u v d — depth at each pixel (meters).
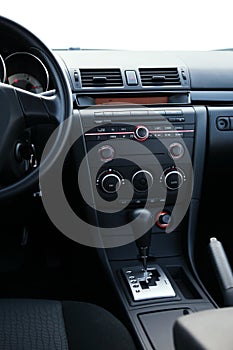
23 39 1.02
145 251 1.29
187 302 1.21
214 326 0.57
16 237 1.54
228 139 1.39
